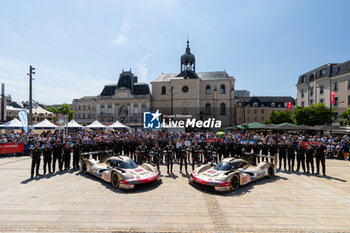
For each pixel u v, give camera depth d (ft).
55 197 26.04
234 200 25.48
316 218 20.67
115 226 18.71
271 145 44.68
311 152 39.34
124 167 31.45
